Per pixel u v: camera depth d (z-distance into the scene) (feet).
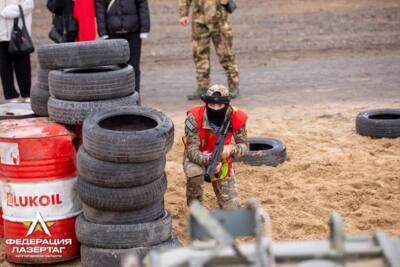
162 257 24.23
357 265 24.03
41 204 44.52
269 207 53.62
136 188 41.88
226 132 48.11
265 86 98.02
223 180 49.47
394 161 63.52
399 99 87.35
